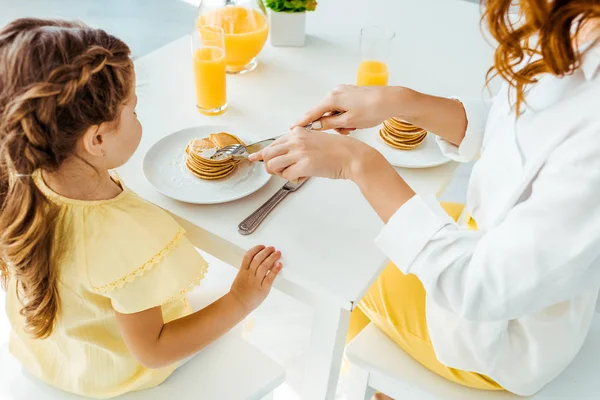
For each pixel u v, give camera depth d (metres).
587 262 0.71
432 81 1.35
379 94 1.05
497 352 0.93
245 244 0.94
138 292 0.84
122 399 0.99
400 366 1.06
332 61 1.44
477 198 0.94
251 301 0.96
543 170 0.75
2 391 1.00
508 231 0.75
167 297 0.87
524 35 0.72
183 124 1.20
